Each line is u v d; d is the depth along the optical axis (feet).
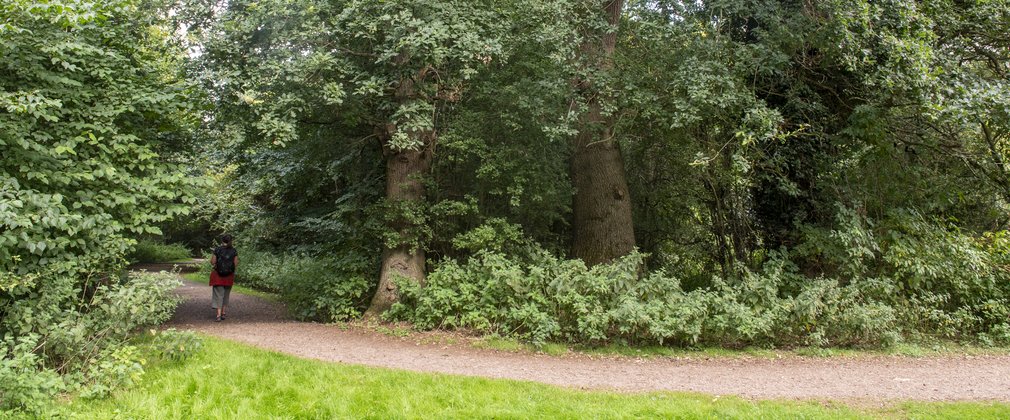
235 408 15.25
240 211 59.06
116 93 22.26
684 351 25.31
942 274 31.83
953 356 27.37
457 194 34.24
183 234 104.63
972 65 35.83
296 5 27.53
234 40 27.96
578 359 23.62
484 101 32.27
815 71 35.73
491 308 27.27
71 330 16.53
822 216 35.63
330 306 31.35
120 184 21.59
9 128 18.62
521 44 30.45
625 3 36.14
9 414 13.64
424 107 27.89
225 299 32.73
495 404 16.07
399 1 26.63
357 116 30.66
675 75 30.32
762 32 32.71
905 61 29.19
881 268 32.91
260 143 32.78
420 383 17.80
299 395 16.20
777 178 35.60
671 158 38.17
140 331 21.39
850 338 28.04
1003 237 35.04
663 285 26.84
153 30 29.17
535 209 34.53
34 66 20.15
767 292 27.50
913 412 16.42
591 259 34.78
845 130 32.48
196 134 29.09
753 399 17.66
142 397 15.49
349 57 29.58
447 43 27.94
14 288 17.42
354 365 19.92
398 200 31.22
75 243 19.08
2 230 17.46
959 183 37.06
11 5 17.89
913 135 36.22
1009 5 31.65
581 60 31.60
